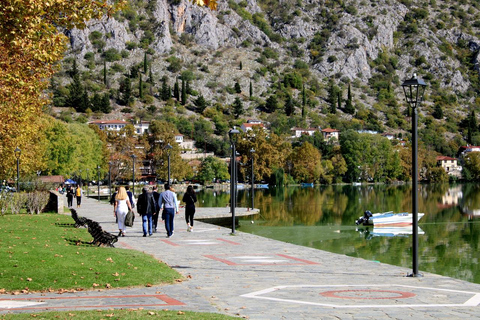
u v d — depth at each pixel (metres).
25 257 15.81
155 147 153.00
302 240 35.72
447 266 26.42
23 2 16.52
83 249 18.61
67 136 103.25
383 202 82.31
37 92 27.08
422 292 13.09
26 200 40.41
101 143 129.00
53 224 29.98
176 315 9.59
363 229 42.72
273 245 23.94
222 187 164.25
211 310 10.62
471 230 43.12
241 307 10.98
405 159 193.88
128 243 24.17
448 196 102.88
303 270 17.09
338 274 16.31
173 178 148.62
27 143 57.97
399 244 34.19
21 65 22.61
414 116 17.05
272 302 11.57
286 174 165.62
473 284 14.55
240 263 18.50
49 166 99.62
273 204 77.50
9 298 11.76
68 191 54.53
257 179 158.75
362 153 177.12
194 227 32.38
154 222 29.11
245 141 160.75
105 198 86.62
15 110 31.50
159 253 20.95
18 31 17.62
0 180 63.09
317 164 166.25
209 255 20.55
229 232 29.33
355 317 10.05
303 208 68.88
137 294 12.37
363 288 13.66
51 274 13.98
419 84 16.88
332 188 145.88
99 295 12.20
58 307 10.72
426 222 50.66
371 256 29.34
